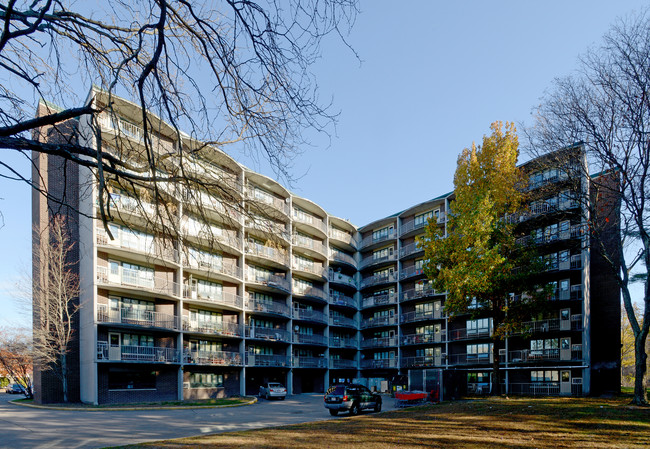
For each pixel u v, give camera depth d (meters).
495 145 28.50
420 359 43.56
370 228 52.88
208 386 33.91
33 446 13.09
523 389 34.16
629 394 29.52
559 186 25.86
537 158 25.27
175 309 31.48
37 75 6.79
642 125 19.73
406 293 46.00
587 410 17.89
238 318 37.31
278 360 39.94
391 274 48.44
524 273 26.94
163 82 6.89
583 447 11.36
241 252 36.81
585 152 22.53
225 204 7.85
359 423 17.22
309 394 41.44
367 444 12.40
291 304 42.41
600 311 32.03
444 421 16.78
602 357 31.42
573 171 24.42
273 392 34.50
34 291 28.66
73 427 17.05
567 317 32.34
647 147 20.00
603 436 12.66
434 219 29.16
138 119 7.91
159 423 18.55
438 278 27.70
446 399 27.36
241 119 7.27
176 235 8.03
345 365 47.72
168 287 30.69
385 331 48.59
